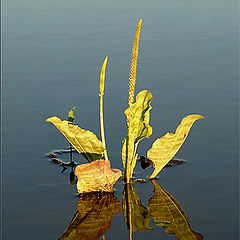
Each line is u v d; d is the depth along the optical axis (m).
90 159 3.39
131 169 3.36
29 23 6.68
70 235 2.77
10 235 2.76
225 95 4.58
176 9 7.21
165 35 6.18
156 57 5.52
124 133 3.91
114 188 3.28
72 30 6.39
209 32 6.26
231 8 7.21
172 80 4.93
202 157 3.58
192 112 4.25
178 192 3.18
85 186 3.19
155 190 3.22
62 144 3.85
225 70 5.16
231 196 3.10
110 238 2.75
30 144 3.82
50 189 3.24
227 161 3.51
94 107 4.39
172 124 4.03
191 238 2.71
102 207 3.06
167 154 3.34
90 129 3.96
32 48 5.83
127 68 5.23
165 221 2.89
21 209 3.01
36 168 3.49
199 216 2.92
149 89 4.72
